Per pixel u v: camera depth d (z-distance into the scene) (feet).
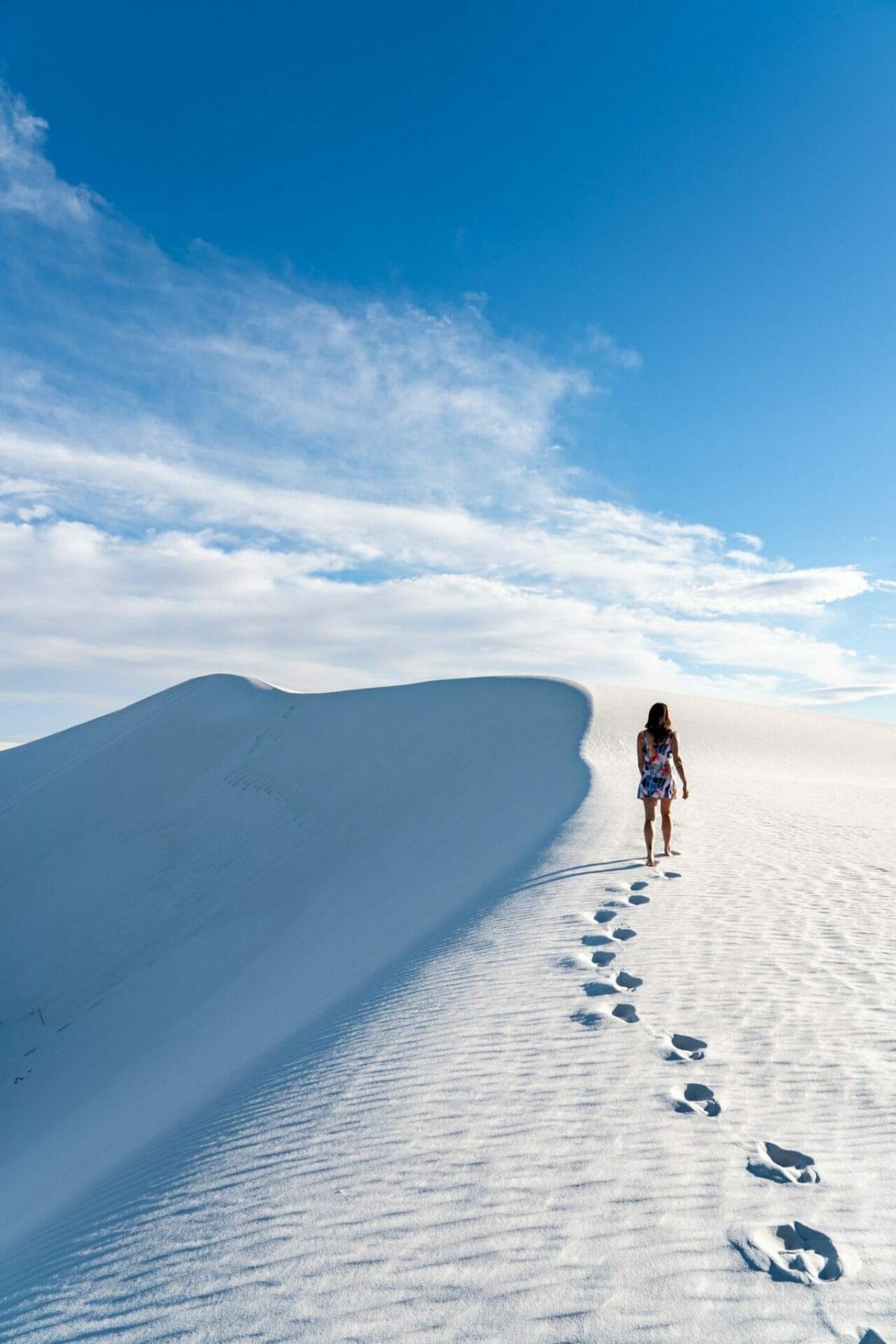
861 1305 8.95
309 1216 11.41
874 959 20.86
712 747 85.92
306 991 33.22
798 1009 17.71
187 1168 14.67
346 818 79.97
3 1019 65.31
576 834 38.06
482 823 56.65
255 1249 10.86
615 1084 14.53
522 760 75.77
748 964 20.65
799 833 38.91
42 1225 17.20
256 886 72.64
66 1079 48.78
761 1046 15.96
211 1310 9.70
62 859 94.48
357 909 48.96
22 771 135.44
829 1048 15.80
